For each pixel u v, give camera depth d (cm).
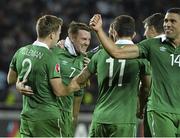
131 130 2220
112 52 2108
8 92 5234
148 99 2297
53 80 2191
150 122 2220
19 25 6931
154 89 2189
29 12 7125
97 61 2255
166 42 2191
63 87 2205
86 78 2270
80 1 7244
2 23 6906
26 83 2220
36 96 2220
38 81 2206
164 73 2172
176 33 2180
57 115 2236
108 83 2220
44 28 2220
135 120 2231
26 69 2222
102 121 2211
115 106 2208
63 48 2541
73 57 2533
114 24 2239
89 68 2269
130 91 2216
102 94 2241
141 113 2436
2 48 6438
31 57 2225
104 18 7081
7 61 6212
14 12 7106
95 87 5181
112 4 7275
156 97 2183
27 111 2231
